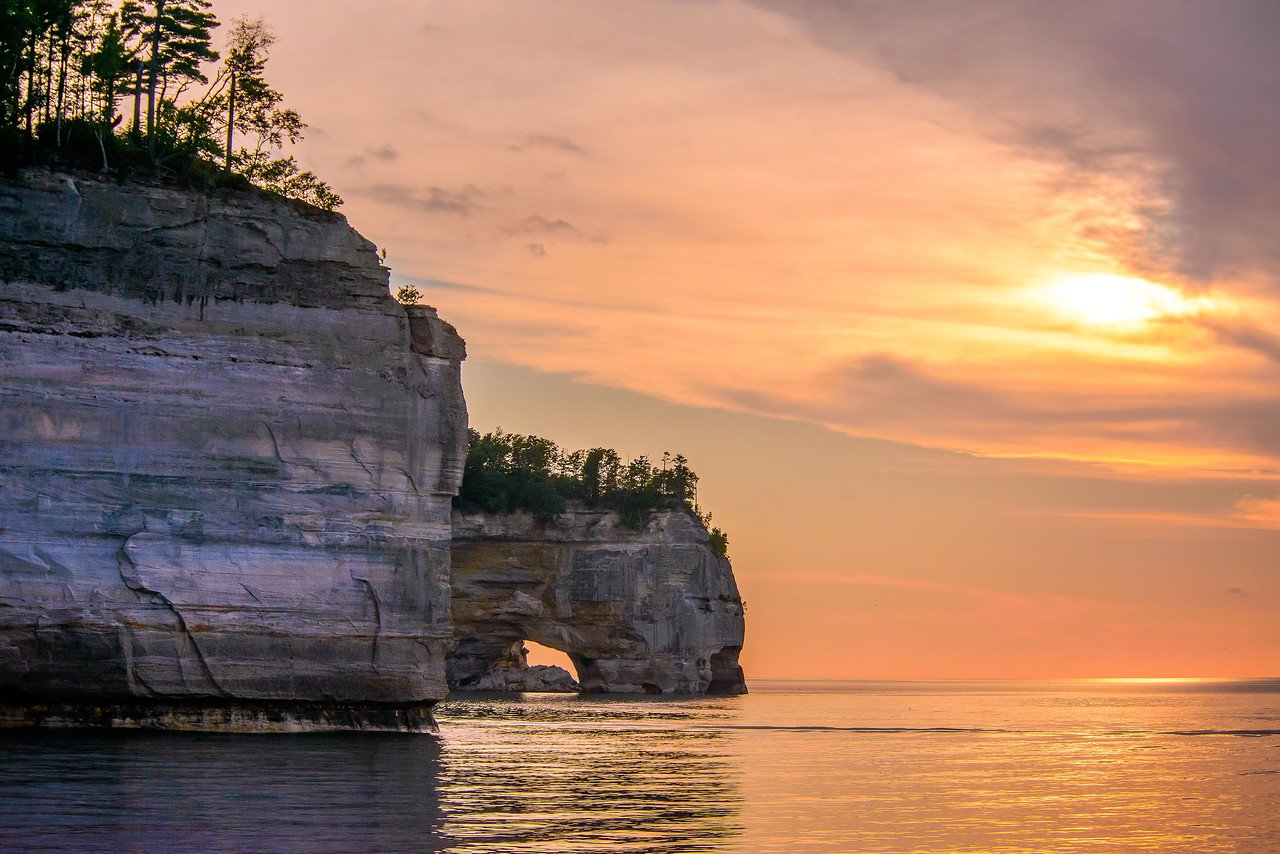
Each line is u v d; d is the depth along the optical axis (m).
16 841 32.69
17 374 56.53
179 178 60.38
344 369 61.81
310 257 61.78
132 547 56.97
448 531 65.12
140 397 58.09
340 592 60.59
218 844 33.25
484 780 48.38
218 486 58.84
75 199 58.34
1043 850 38.62
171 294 59.34
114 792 39.72
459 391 66.06
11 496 55.84
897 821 43.50
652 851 35.28
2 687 55.25
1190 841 41.09
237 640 58.22
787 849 36.91
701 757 66.75
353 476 61.53
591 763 59.25
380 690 61.03
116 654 56.16
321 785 43.22
